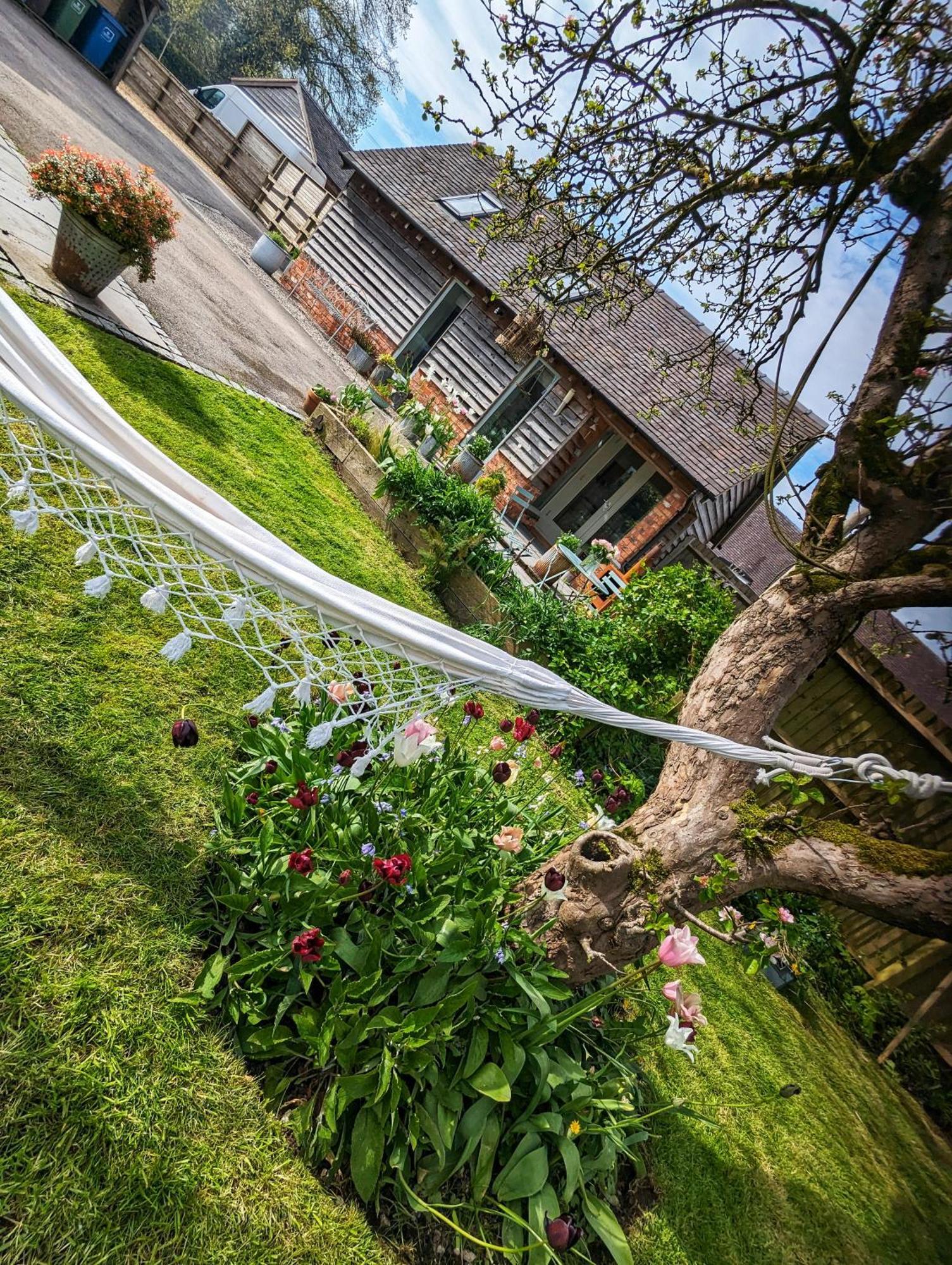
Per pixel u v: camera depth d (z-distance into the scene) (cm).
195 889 209
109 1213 139
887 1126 558
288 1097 184
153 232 479
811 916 716
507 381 1319
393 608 179
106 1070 157
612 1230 219
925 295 233
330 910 209
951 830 700
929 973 738
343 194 1451
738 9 227
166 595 161
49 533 287
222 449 508
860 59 214
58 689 233
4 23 1067
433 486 666
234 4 2964
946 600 229
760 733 249
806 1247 328
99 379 432
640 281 313
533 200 294
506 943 234
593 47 239
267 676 169
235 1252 149
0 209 503
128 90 1758
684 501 1196
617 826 266
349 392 752
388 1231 177
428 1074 196
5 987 155
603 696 613
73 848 193
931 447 233
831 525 259
